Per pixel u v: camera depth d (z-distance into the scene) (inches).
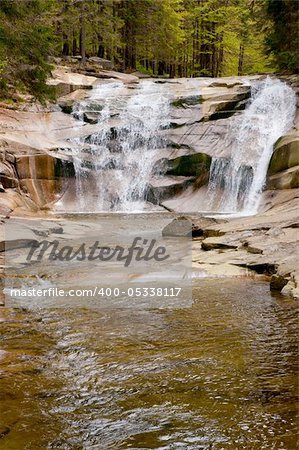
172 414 130.8
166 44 1321.4
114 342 192.1
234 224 459.2
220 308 242.4
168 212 713.6
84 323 219.1
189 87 966.4
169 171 782.5
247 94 875.4
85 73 1080.8
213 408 133.6
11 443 116.1
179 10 1454.2
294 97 816.9
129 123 865.5
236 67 1627.7
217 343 189.2
